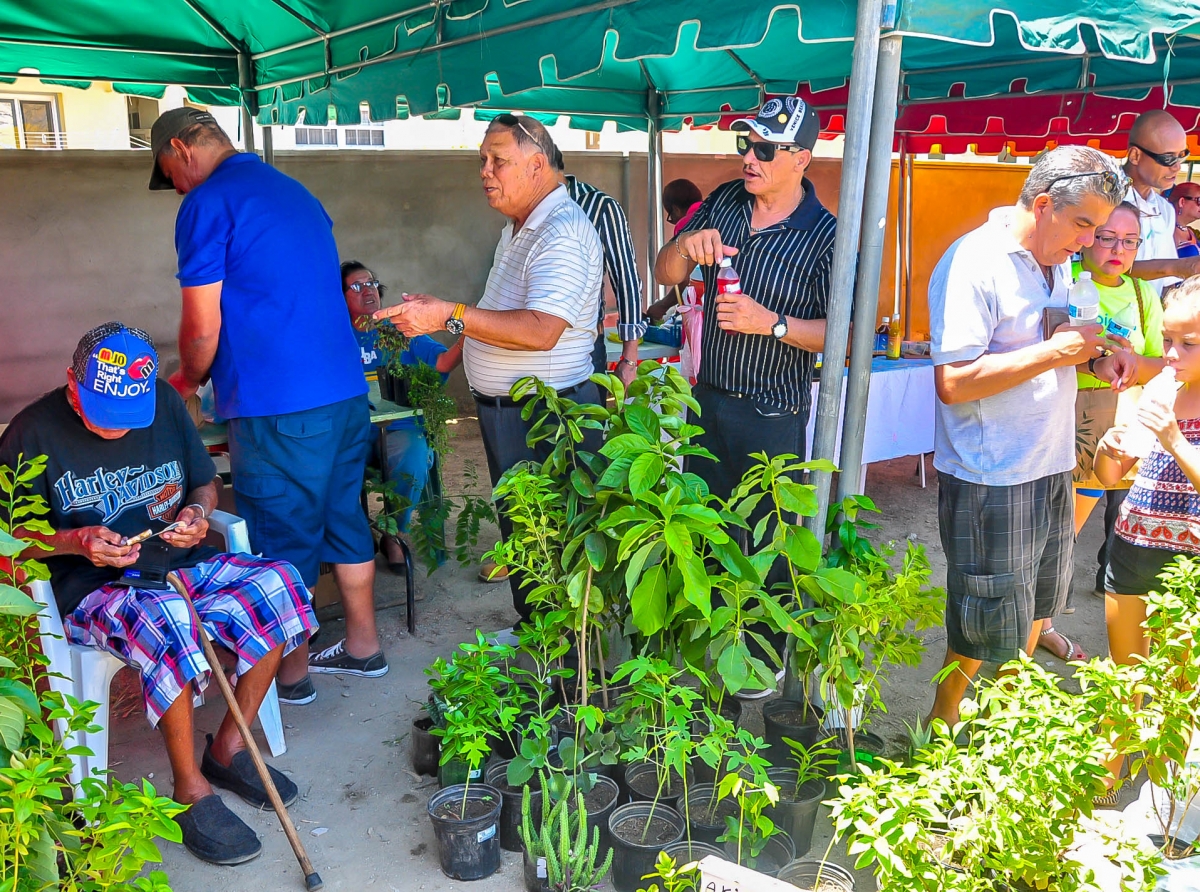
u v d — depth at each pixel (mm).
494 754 2949
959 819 2041
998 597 2855
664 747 2484
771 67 6191
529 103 6484
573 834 2572
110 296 7379
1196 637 2105
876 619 2658
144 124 11727
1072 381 2828
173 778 2943
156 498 2889
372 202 8172
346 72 4742
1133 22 2838
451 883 2586
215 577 2949
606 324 6078
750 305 3131
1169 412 2455
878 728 3334
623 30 3174
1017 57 5738
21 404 7207
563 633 2988
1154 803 2391
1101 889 1965
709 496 2729
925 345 5832
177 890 2555
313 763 3174
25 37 5102
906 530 5574
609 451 2621
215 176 3309
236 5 5113
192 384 3412
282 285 3289
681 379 2873
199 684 2697
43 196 7027
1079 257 3002
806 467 2586
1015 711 2086
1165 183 3930
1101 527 5742
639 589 2494
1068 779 1919
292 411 3334
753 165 3201
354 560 3676
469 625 4246
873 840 1876
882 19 2635
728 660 2494
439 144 13070
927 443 5520
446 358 4754
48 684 2686
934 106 6918
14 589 2141
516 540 2857
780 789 2658
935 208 9344
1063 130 6438
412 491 4500
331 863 2672
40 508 2488
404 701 3592
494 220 8664
